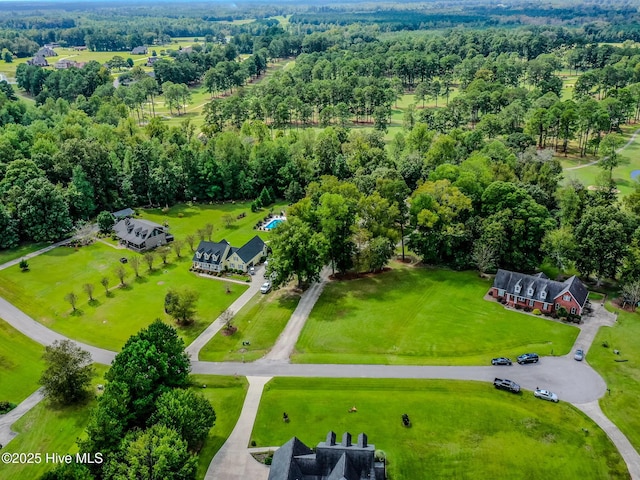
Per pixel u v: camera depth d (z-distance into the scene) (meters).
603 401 74.69
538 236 110.19
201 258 120.38
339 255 113.12
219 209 160.88
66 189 145.50
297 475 57.34
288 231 105.81
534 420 71.31
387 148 198.38
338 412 73.69
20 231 134.38
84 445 60.94
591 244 102.56
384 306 102.06
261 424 71.69
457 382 79.38
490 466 64.12
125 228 138.12
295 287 111.25
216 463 65.06
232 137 168.50
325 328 95.00
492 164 145.38
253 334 93.50
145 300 106.69
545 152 164.62
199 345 90.31
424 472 63.50
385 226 117.69
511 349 87.19
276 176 169.00
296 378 81.12
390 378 80.75
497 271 107.75
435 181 128.00
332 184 130.75
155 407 68.25
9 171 139.62
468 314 98.06
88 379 77.56
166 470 56.47
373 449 58.25
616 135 195.62
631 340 88.12
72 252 129.62
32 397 79.44
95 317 100.56
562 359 84.00
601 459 64.94
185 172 164.50
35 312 102.81
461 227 114.00
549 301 97.12
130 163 161.88
